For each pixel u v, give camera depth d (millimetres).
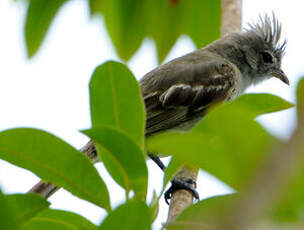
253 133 3576
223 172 3730
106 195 5520
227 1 12992
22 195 5152
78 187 5555
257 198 2348
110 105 5719
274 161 2381
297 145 2381
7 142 5453
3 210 4125
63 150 5496
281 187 2348
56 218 5652
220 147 3748
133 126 5699
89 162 5527
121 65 5652
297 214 2979
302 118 2420
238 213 2359
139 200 4426
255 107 5562
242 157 3477
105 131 5039
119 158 5254
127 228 4484
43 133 5461
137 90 5707
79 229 5301
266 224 2701
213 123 3799
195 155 3814
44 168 5562
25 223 5145
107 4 13430
